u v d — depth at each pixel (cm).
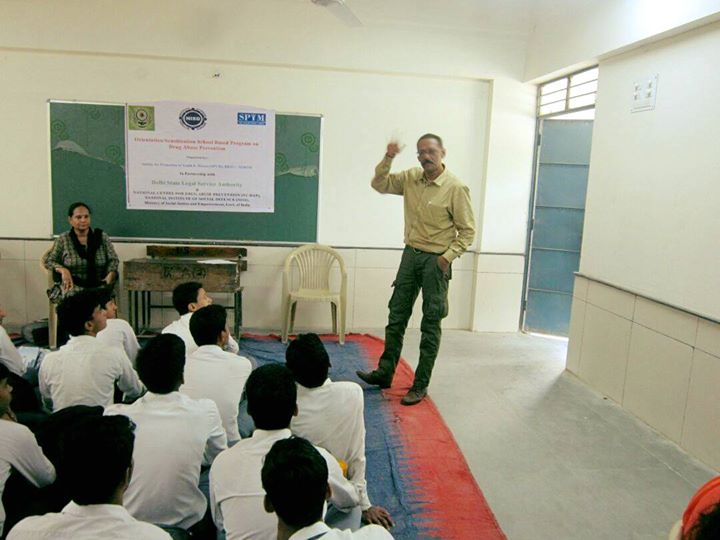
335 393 194
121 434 116
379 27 478
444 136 511
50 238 473
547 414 341
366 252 513
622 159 367
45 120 461
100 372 218
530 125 510
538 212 518
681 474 272
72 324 227
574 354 414
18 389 241
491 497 247
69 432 117
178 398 173
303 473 112
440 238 340
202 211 489
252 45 466
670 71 325
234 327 468
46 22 441
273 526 142
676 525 110
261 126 484
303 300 505
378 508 203
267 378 151
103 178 473
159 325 495
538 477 265
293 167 495
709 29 295
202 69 471
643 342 336
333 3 331
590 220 402
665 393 315
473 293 533
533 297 529
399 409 337
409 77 498
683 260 306
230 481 147
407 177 354
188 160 480
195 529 170
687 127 309
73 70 457
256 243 499
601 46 379
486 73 496
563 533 223
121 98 466
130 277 433
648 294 334
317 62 475
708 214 290
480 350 472
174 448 164
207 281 439
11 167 463
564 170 504
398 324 362
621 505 244
